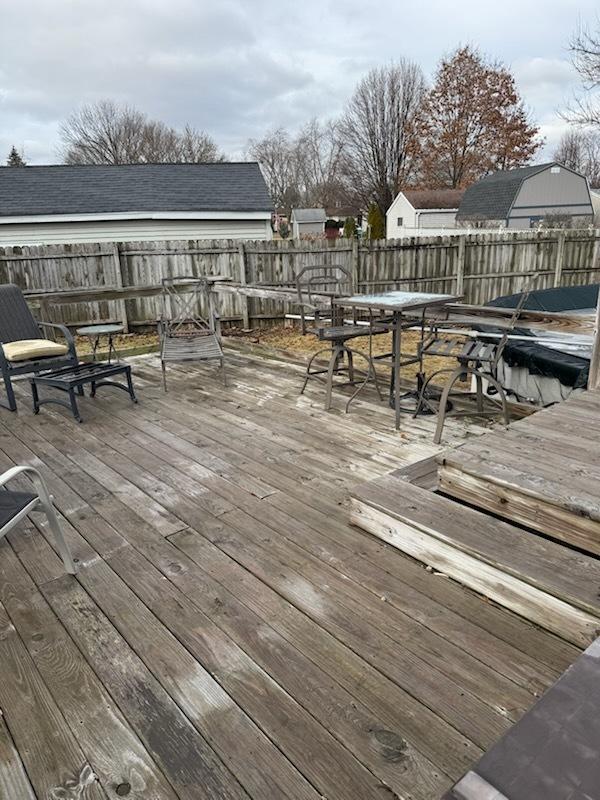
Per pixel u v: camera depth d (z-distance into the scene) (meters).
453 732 1.37
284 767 1.30
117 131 32.34
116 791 1.25
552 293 6.21
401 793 1.23
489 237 9.20
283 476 2.92
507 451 2.32
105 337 7.86
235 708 1.47
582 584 1.67
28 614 1.88
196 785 1.26
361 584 1.99
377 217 22.00
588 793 0.75
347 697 1.49
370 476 2.89
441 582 1.99
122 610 1.89
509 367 4.21
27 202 10.43
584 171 31.77
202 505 2.62
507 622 1.77
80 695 1.53
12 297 4.67
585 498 1.89
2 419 4.04
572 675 0.98
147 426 3.79
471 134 28.00
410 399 4.16
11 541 2.35
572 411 2.76
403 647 1.67
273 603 1.90
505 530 1.98
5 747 1.38
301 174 37.84
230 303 8.38
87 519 2.52
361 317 5.70
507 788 0.76
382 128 29.02
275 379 5.00
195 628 1.79
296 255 8.46
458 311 4.11
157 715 1.46
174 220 10.91
